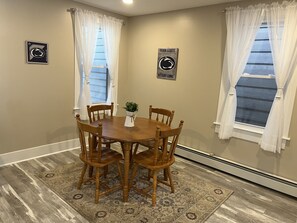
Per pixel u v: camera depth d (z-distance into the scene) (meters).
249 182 2.99
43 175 2.82
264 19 2.76
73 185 2.62
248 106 3.12
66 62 3.48
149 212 2.22
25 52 3.01
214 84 3.28
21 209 2.16
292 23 2.49
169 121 3.11
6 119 2.99
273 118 2.67
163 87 3.93
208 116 3.40
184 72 3.61
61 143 3.66
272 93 2.89
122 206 2.29
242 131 3.05
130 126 2.74
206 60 3.33
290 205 2.52
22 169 2.96
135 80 4.38
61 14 3.29
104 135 2.36
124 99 4.61
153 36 3.95
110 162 2.35
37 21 3.06
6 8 2.77
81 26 3.47
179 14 3.55
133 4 3.41
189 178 3.00
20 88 3.05
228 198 2.58
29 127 3.24
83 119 3.76
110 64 4.06
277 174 2.82
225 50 3.11
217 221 2.17
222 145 3.29
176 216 2.19
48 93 3.36
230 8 2.95
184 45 3.55
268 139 2.71
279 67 2.61
